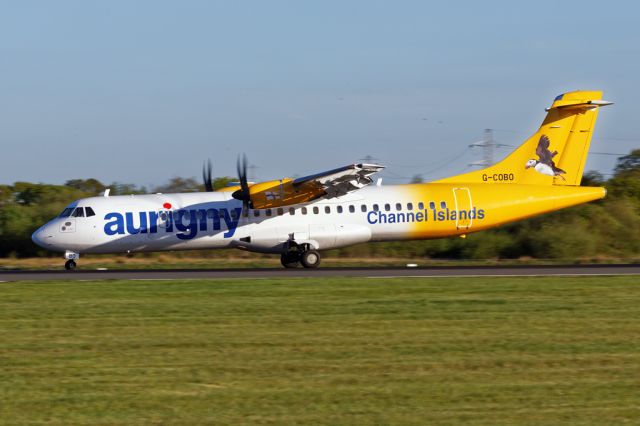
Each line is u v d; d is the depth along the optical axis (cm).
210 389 4494
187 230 10806
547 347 5488
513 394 4388
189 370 4900
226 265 12850
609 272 9812
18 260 15112
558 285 8500
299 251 11131
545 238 15188
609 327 6162
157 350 5422
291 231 11006
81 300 7506
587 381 4650
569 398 4312
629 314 6700
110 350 5431
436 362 5081
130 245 10756
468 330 6050
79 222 10656
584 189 11706
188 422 3941
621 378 4712
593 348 5459
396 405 4197
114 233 10662
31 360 5159
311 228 11056
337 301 7400
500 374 4800
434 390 4469
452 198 11356
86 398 4331
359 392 4431
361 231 11156
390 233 11256
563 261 14088
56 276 9656
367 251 15562
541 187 11625
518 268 10512
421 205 11294
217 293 7931
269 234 10969
